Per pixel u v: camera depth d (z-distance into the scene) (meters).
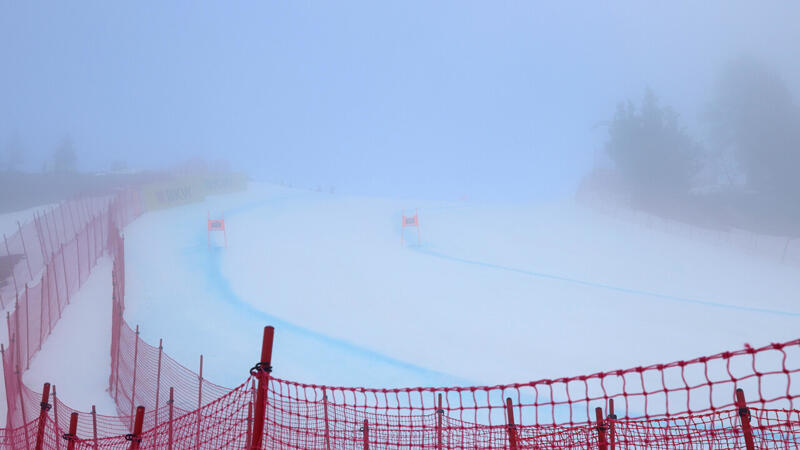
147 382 15.59
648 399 18.19
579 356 23.03
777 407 16.44
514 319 27.88
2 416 15.03
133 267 31.64
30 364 18.47
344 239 46.41
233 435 7.44
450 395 17.70
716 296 37.88
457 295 31.77
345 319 25.81
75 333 21.53
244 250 38.31
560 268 42.69
